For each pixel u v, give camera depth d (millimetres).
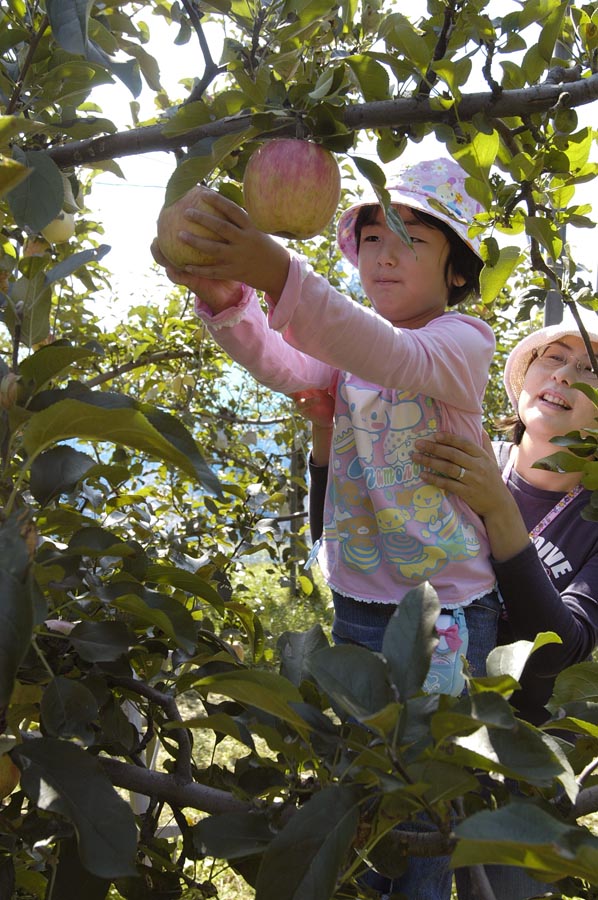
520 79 1202
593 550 1807
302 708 852
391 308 1736
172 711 1081
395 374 1415
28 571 687
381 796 765
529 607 1586
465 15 1146
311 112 999
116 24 1514
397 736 732
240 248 1181
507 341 6477
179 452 825
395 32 1047
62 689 897
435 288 1735
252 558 8656
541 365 1967
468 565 1599
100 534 1006
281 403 6012
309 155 1070
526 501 1923
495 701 712
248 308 1531
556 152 1211
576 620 1637
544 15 1171
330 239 5203
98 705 974
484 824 562
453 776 723
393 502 1617
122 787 1042
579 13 1338
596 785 934
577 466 1308
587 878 603
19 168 742
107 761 1052
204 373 4988
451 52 1175
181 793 1037
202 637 1317
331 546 1724
